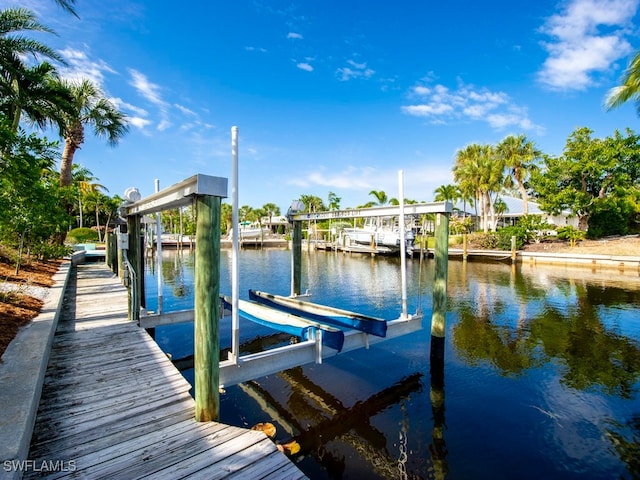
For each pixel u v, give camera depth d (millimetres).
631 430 4715
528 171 31906
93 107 16094
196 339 3320
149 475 2535
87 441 2873
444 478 3834
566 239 27438
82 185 36375
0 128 4758
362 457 4191
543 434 4633
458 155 38000
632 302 12289
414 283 17578
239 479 2549
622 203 25312
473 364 6945
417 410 5227
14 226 8219
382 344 7992
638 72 14820
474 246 30938
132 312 6273
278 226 65188
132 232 7348
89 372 4145
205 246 3240
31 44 10609
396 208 7496
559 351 7656
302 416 5035
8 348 3822
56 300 6512
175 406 3486
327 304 12742
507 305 12141
